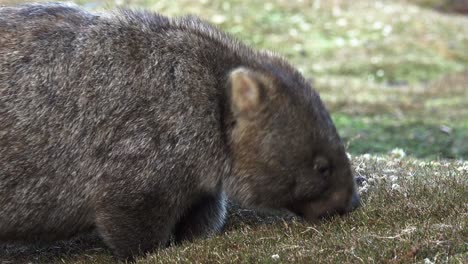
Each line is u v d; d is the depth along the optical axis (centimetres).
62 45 1005
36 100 985
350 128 2653
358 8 5203
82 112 988
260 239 1011
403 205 1053
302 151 1020
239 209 1202
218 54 1038
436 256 877
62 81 992
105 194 987
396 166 1391
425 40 4716
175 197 1003
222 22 4591
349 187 1053
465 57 4528
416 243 905
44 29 1013
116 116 984
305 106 1024
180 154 987
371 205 1073
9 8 1051
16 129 980
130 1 4519
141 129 980
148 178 980
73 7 1064
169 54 1018
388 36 4722
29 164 983
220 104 1014
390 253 900
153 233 1006
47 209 1000
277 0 5016
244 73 985
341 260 896
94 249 1109
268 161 1019
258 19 4719
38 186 989
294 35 4600
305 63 4191
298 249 945
